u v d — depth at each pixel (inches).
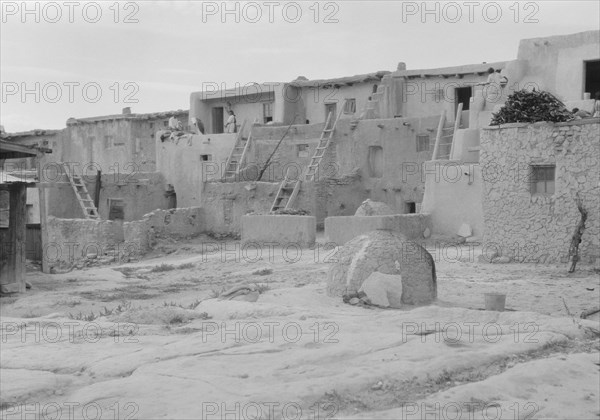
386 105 1469.0
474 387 331.6
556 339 423.2
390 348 388.8
